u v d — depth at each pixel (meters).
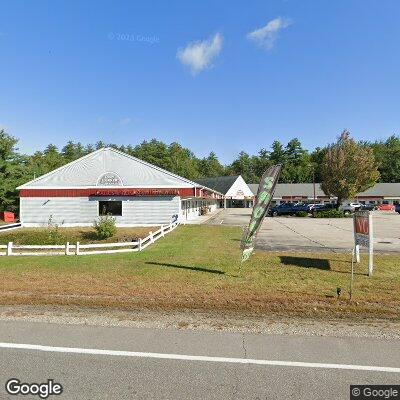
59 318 6.82
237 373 4.59
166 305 7.64
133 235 24.48
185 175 104.50
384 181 90.81
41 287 9.18
